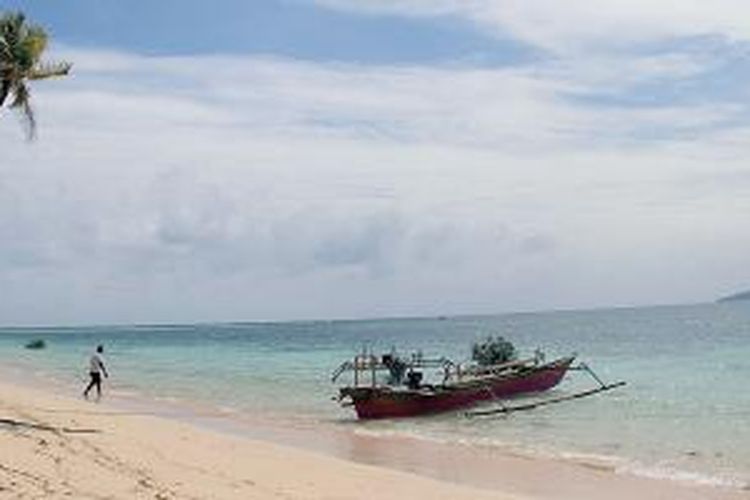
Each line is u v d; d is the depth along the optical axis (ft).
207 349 408.05
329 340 496.64
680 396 150.20
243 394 160.35
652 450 92.27
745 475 76.95
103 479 53.98
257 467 66.80
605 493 68.54
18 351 392.27
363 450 91.71
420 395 120.47
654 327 547.90
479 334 537.65
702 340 371.56
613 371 213.87
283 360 289.33
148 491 51.93
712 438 101.35
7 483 49.55
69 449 63.77
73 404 114.32
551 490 69.62
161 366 258.57
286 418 121.70
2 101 72.69
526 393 147.54
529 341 404.36
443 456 87.66
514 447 94.58
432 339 477.77
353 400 118.21
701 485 71.97
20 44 71.77
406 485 64.18
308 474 65.72
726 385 170.60
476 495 61.67
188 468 62.18
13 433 67.82
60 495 48.21
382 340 477.77
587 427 111.55
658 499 66.03
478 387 131.54
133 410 123.13
